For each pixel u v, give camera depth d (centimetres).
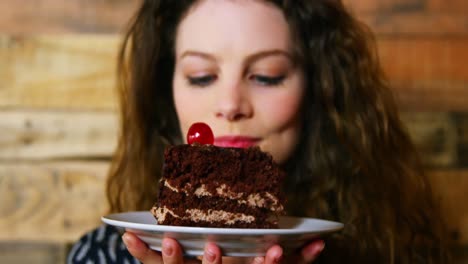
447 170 104
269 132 85
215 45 85
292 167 94
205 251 69
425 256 95
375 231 92
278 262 69
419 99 105
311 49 91
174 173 75
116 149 101
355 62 93
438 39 104
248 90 85
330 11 91
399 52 105
